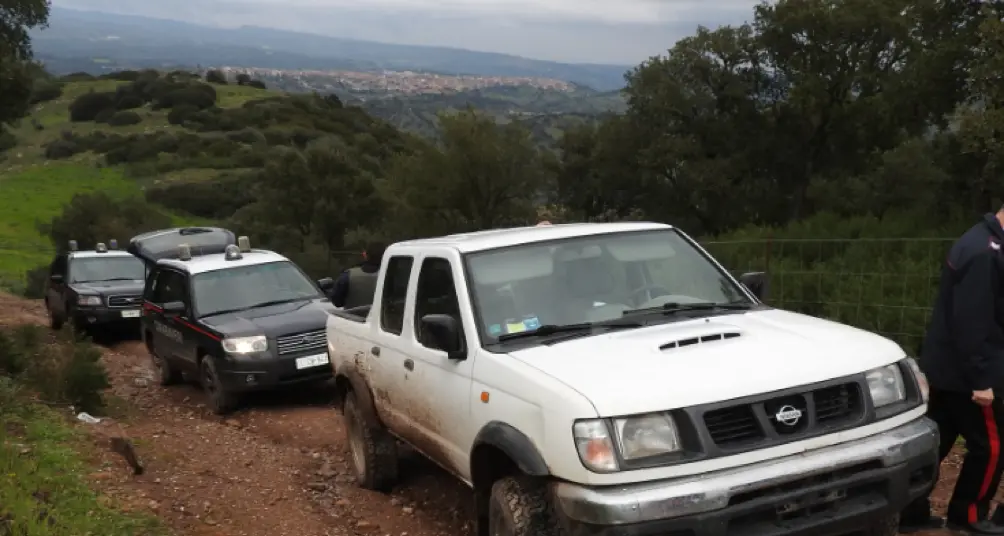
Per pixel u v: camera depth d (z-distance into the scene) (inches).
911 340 429.7
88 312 708.0
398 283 247.9
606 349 176.7
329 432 369.7
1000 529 198.5
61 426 317.4
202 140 2938.0
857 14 1331.2
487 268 209.6
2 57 716.0
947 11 1034.1
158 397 486.6
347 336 284.7
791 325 189.5
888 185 1118.4
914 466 166.6
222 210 2251.5
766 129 1528.1
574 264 210.5
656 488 150.9
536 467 164.1
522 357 182.2
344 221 1509.6
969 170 999.6
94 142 3075.8
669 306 203.5
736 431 157.0
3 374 403.5
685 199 1560.0
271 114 3309.5
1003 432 193.9
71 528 206.2
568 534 158.9
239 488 280.5
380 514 257.0
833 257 605.3
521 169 1526.8
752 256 649.6
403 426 242.4
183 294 476.7
